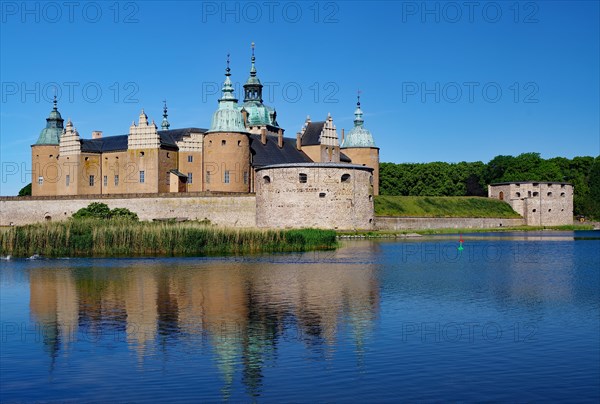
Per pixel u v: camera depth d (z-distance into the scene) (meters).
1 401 22.81
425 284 48.19
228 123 119.81
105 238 73.56
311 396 23.11
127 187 119.38
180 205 111.69
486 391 23.62
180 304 39.66
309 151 136.62
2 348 29.42
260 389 23.80
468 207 147.75
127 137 125.75
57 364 26.94
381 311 37.38
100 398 23.02
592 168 177.88
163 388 23.95
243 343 29.94
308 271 56.03
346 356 27.83
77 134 122.75
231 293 43.72
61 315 36.53
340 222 109.62
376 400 22.73
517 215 154.38
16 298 42.31
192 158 121.12
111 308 38.50
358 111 150.12
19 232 73.94
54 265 61.53
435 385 24.20
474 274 54.47
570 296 42.75
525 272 56.22
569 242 97.50
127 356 27.97
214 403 22.53
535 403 22.56
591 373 25.64
